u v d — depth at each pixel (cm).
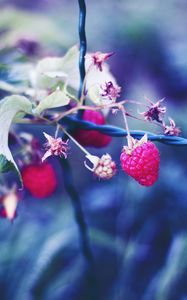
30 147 43
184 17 84
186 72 75
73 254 63
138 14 82
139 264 63
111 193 67
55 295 61
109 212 67
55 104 37
